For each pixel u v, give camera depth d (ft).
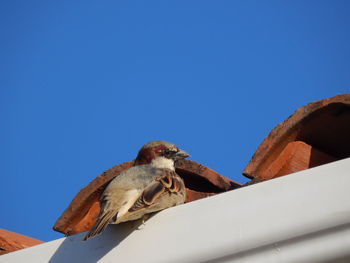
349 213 11.57
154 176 15.44
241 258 12.39
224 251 12.51
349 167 11.96
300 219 11.97
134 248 13.48
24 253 14.67
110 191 14.78
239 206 12.75
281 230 12.07
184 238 13.04
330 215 11.73
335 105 15.64
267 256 12.15
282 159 16.17
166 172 15.76
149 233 13.53
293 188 12.34
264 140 15.96
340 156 16.98
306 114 15.85
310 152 16.53
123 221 13.73
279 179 12.60
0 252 16.98
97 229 13.25
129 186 14.89
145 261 13.24
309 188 12.17
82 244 14.10
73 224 17.31
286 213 12.16
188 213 13.30
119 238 13.76
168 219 13.47
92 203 17.35
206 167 16.93
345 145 16.62
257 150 15.89
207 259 12.66
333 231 11.67
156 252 13.21
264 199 12.54
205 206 13.16
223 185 16.69
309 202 12.03
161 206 14.67
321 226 11.74
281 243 12.05
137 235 13.66
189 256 12.84
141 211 13.82
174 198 15.28
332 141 16.60
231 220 12.69
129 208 13.91
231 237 12.53
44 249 14.49
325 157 16.80
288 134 16.02
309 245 11.82
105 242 13.84
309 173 12.34
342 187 11.84
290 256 11.95
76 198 17.19
